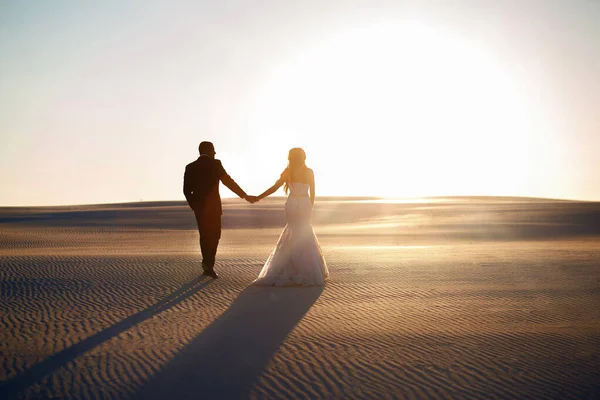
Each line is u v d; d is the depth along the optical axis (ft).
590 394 18.93
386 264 50.26
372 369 21.42
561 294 35.42
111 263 50.31
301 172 40.06
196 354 23.35
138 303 33.22
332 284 39.40
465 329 26.94
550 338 25.29
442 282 40.16
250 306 32.24
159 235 110.73
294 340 25.23
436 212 181.78
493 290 36.94
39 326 27.99
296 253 39.19
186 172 42.57
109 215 181.78
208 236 42.39
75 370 21.59
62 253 66.44
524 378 20.40
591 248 69.67
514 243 86.53
